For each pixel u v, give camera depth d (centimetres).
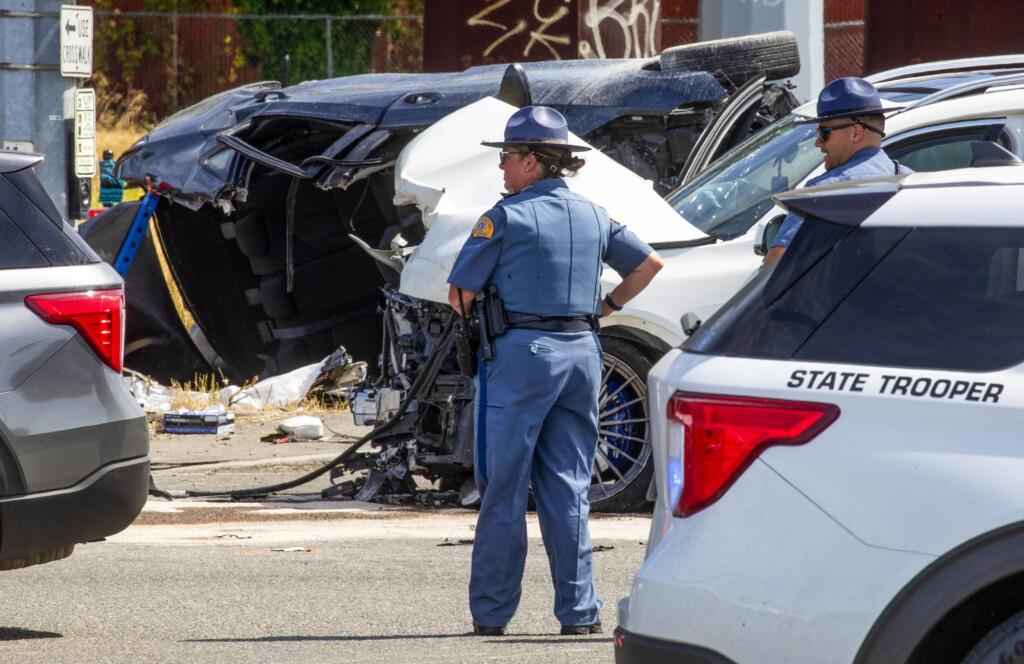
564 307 2131
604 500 3234
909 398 1354
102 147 9812
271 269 4944
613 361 3195
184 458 4100
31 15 4722
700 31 5116
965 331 1375
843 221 1437
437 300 3145
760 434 1380
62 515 2122
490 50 5862
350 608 2370
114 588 2525
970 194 1424
